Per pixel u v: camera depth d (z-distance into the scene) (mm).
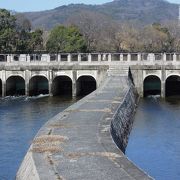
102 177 24859
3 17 119250
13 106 76688
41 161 27734
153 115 66312
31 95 93062
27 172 27000
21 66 90938
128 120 54094
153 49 151625
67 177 24875
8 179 34844
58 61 90750
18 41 117812
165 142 48438
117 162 27531
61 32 123812
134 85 87688
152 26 171750
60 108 73312
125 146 44875
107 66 88750
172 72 87938
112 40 160000
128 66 88375
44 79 98375
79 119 41406
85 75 89875
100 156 28766
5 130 54156
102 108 48094
